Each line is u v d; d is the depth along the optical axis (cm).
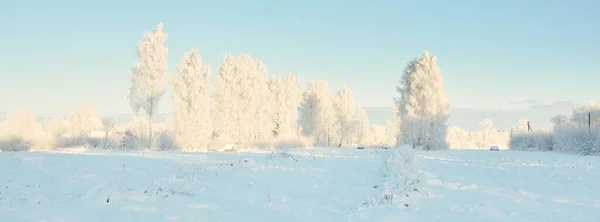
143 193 1094
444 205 1002
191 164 1856
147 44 3538
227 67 4519
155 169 1633
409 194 1147
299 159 2230
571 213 895
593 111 6419
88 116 5697
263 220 860
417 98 4297
